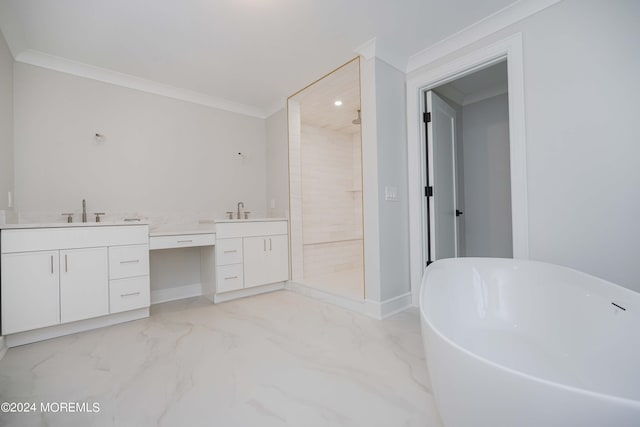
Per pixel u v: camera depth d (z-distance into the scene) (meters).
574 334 1.37
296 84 3.02
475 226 3.42
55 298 2.01
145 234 2.40
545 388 0.58
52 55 2.40
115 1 1.81
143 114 2.91
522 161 1.91
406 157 2.63
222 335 2.04
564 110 1.75
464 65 2.22
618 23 1.56
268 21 2.03
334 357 1.70
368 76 2.39
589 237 1.66
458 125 3.45
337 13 1.96
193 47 2.34
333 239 4.44
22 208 2.31
